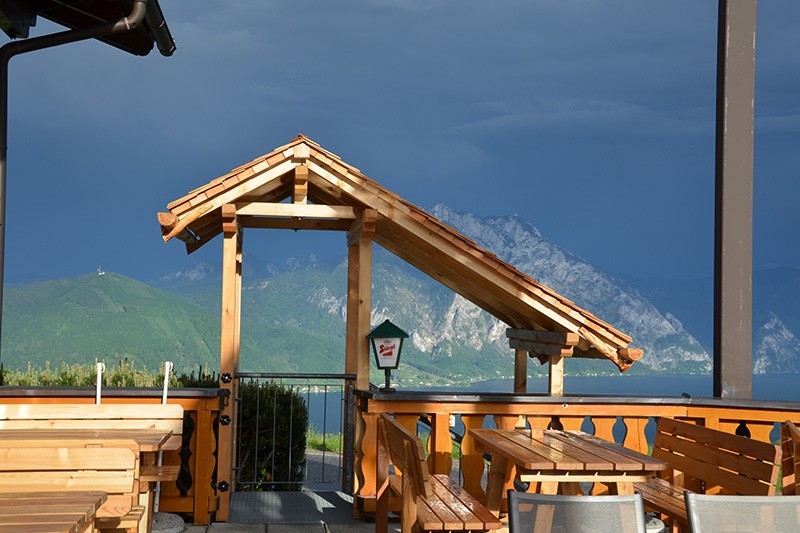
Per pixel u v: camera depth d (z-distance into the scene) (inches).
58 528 113.2
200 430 257.4
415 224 272.2
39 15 349.1
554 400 265.0
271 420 364.5
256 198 304.3
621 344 268.1
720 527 149.6
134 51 374.0
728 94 287.0
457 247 270.2
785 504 150.9
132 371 383.2
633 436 270.4
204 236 317.7
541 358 307.0
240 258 320.2
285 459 366.3
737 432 280.1
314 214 277.7
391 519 265.0
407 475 173.6
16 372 379.9
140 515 154.7
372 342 281.0
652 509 206.4
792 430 197.0
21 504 129.5
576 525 150.2
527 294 269.6
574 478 189.9
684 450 217.5
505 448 204.1
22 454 147.3
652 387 6825.8
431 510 182.2
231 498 298.7
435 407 263.1
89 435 185.8
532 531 149.1
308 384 378.9
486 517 176.2
